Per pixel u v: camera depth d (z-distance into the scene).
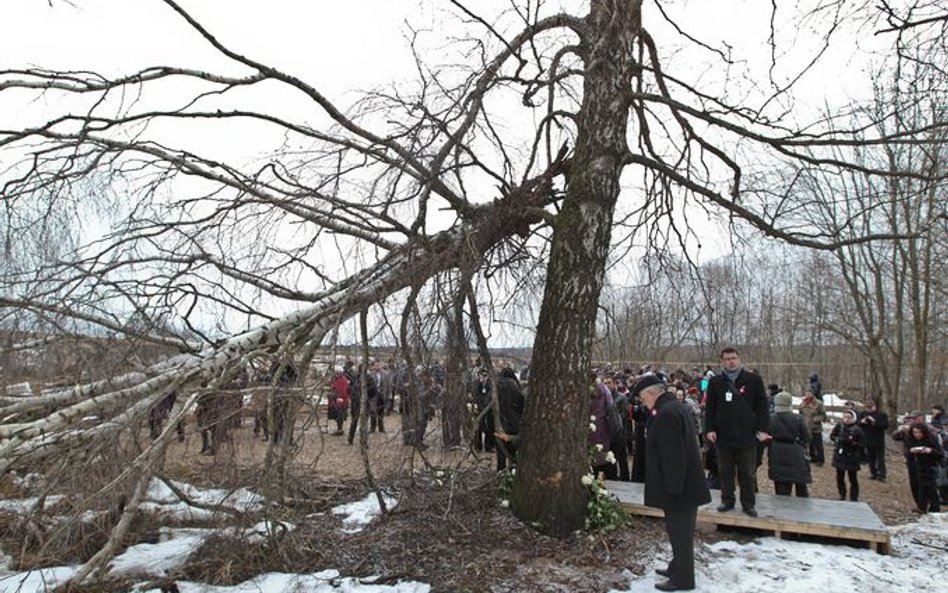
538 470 6.26
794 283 20.22
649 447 5.35
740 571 5.61
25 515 5.15
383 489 7.48
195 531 6.48
